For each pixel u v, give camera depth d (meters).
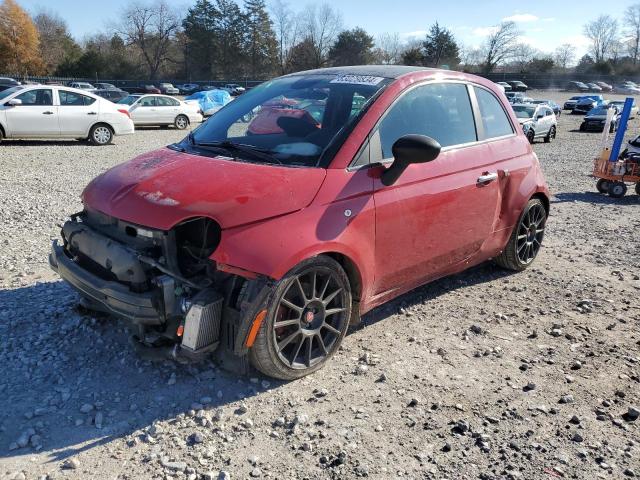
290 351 3.31
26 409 2.95
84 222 3.49
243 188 3.06
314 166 3.34
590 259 5.98
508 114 4.90
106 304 3.13
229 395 3.14
